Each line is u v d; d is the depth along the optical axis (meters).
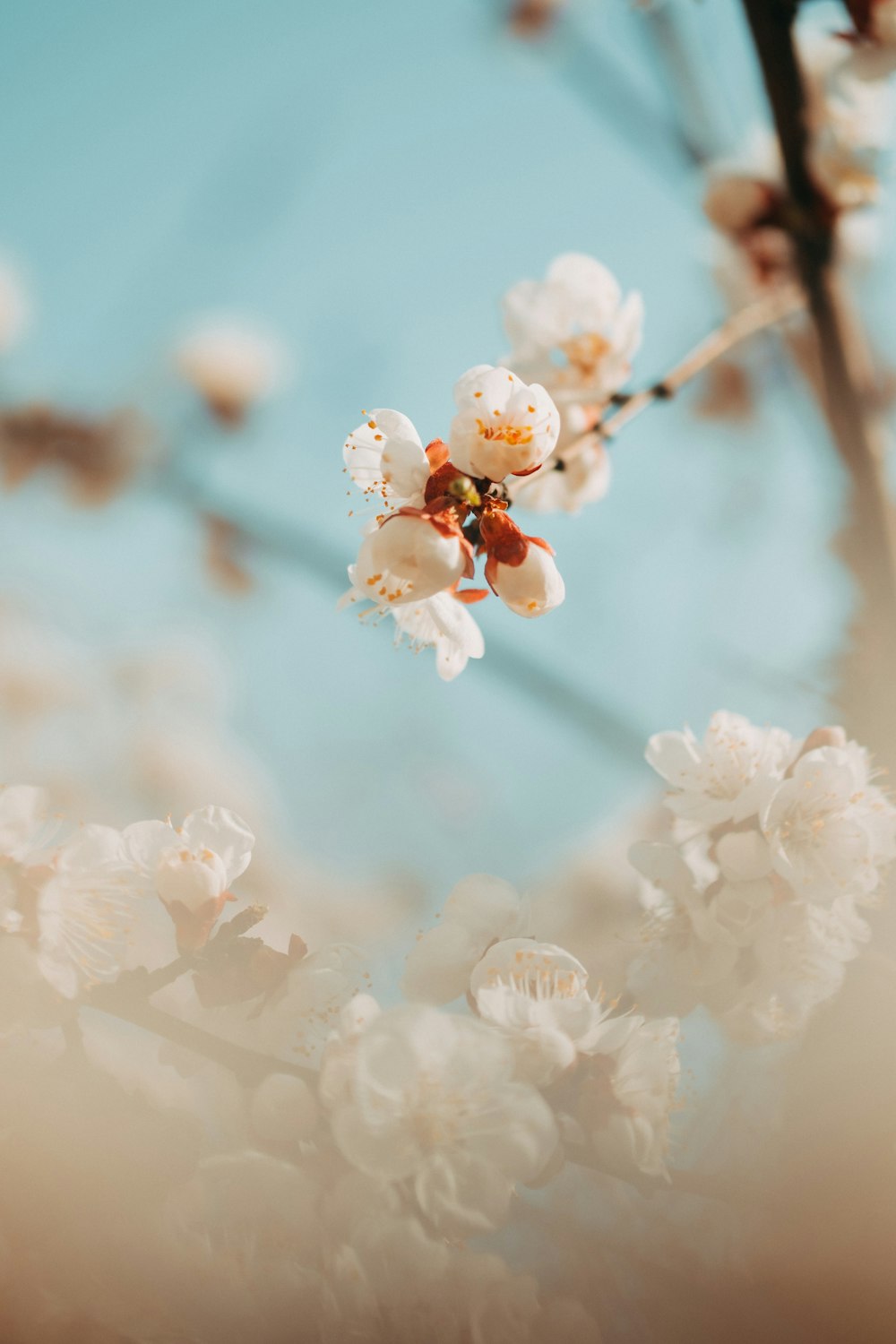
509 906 0.39
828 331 0.45
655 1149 0.37
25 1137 0.36
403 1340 0.36
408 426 0.38
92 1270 0.36
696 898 0.39
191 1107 0.41
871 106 0.46
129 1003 0.37
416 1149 0.36
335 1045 0.37
